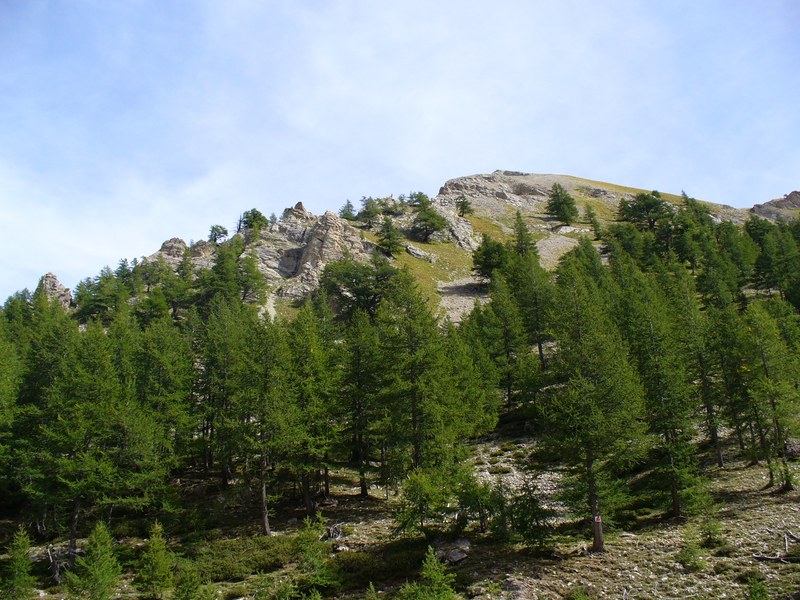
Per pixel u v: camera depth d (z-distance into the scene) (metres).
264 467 33.56
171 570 27.77
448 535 28.00
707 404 36.09
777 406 30.14
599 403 25.44
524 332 62.84
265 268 108.44
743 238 104.00
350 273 88.88
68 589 25.19
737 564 20.58
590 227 149.50
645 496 30.27
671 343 33.97
